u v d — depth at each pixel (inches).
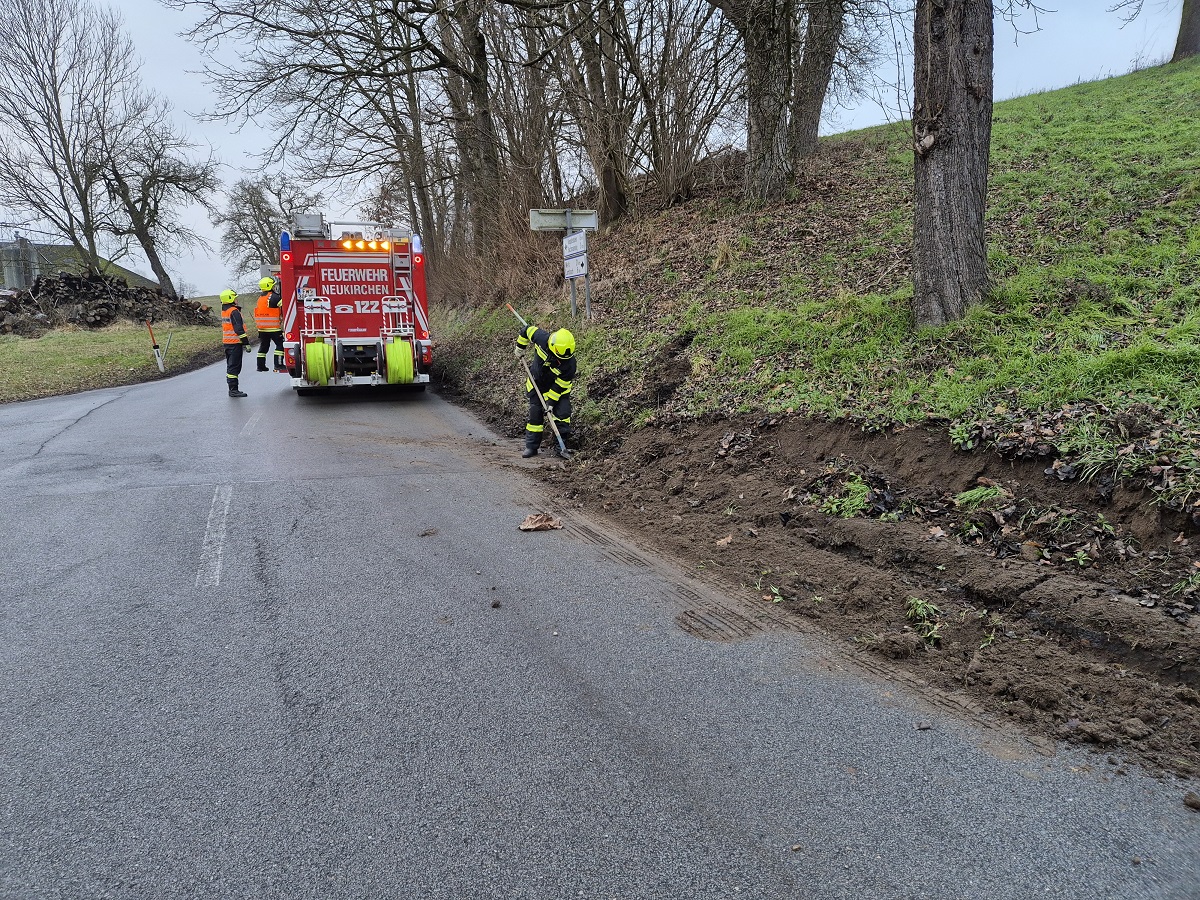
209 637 147.6
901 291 308.0
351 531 214.4
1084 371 202.7
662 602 167.0
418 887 84.8
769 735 115.7
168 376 703.1
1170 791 101.3
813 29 516.7
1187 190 318.0
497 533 215.6
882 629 149.9
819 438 237.0
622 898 83.3
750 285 398.3
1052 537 164.9
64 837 92.6
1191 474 153.0
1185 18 758.5
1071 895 83.9
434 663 138.0
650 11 557.6
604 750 111.4
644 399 331.6
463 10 582.6
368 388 537.3
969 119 254.5
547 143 686.5
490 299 705.0
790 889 84.7
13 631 150.0
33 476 277.6
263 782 103.6
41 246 1620.3
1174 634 128.0
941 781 104.4
